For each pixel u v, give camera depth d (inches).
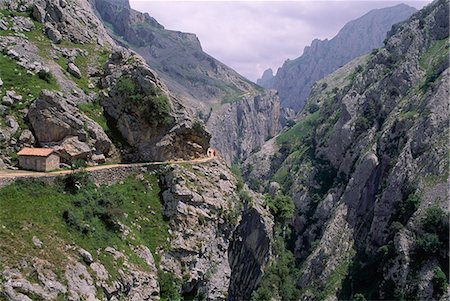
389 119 6235.2
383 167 5812.0
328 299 4985.2
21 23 3476.9
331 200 6402.6
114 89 3181.6
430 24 7317.9
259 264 3971.5
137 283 2263.8
